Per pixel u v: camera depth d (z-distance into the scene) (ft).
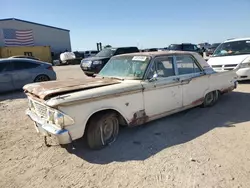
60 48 148.15
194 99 17.11
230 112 17.70
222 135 13.44
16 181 9.92
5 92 32.14
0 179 10.09
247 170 9.78
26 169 10.84
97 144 12.21
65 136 10.59
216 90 19.06
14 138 14.58
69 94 11.09
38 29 134.21
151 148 12.24
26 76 32.27
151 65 14.32
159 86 14.34
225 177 9.36
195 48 68.85
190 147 12.12
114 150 12.23
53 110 10.73
